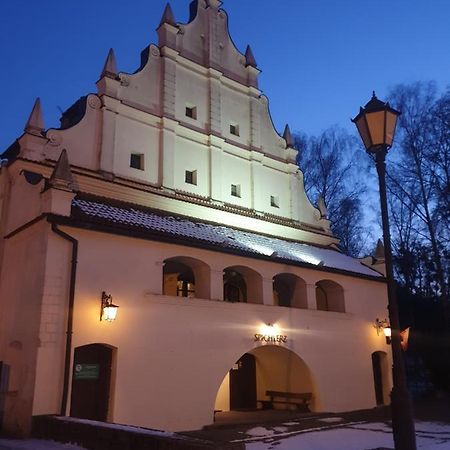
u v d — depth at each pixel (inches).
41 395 536.7
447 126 1352.1
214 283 717.9
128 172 823.7
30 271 605.3
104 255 618.2
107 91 830.5
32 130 732.0
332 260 974.4
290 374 861.8
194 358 662.5
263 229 984.9
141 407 599.2
